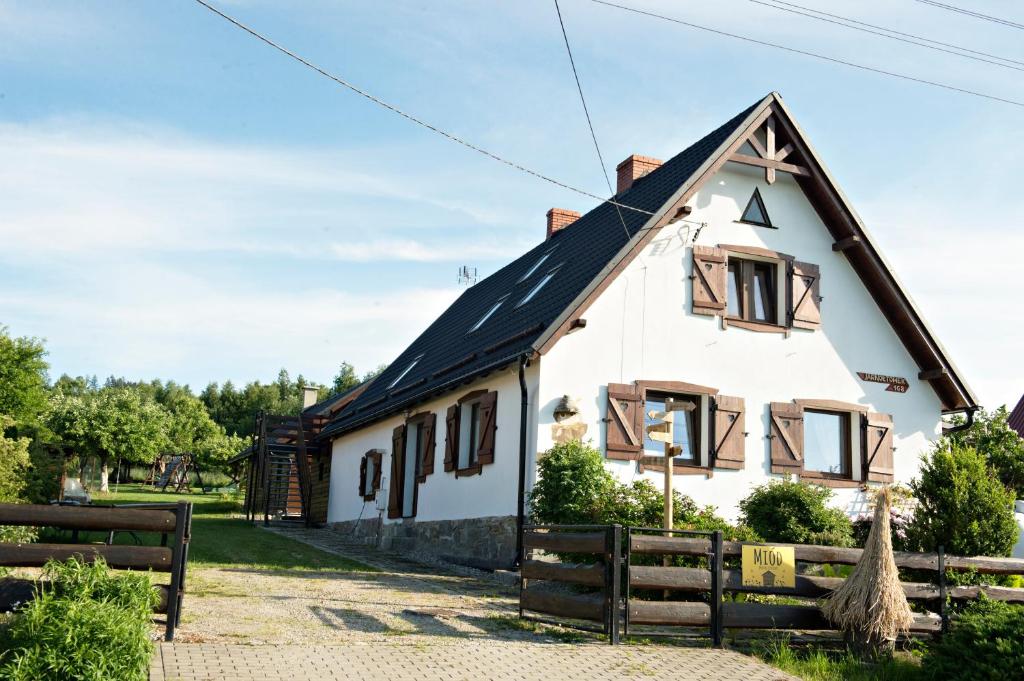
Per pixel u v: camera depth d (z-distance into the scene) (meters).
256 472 30.08
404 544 20.08
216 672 7.39
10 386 25.92
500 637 9.63
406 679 7.63
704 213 17.19
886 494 10.25
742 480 16.58
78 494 19.95
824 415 17.84
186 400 59.66
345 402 30.62
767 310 17.88
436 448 19.45
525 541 10.92
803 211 18.08
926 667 9.30
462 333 22.91
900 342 18.53
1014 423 30.31
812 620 10.26
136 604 7.88
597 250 17.72
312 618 9.95
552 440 15.22
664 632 10.24
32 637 6.73
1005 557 12.30
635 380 16.00
